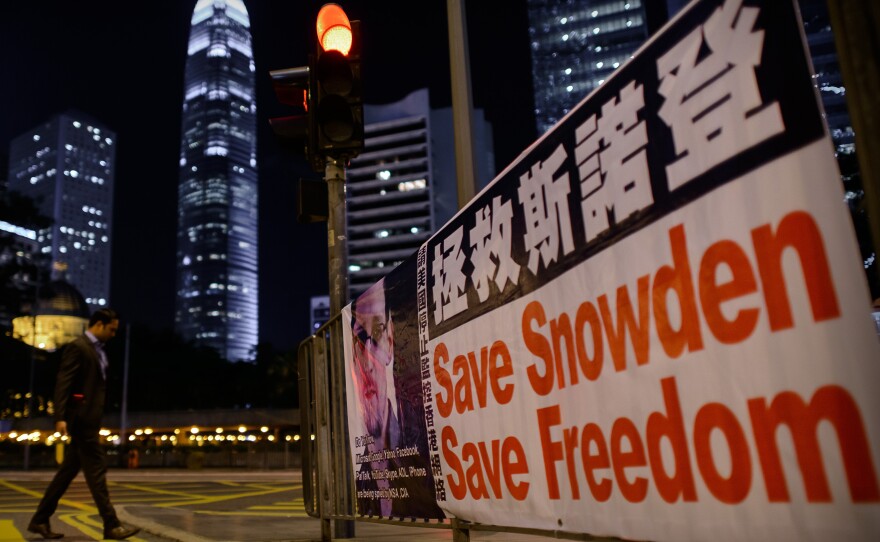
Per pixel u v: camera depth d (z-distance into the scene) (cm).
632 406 198
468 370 299
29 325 6688
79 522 654
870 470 133
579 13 16500
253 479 2217
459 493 306
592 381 217
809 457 145
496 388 276
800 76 147
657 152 190
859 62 140
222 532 543
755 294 158
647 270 192
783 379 151
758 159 157
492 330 280
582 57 16175
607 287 210
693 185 176
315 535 524
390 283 396
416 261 361
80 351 528
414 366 356
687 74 179
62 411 513
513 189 268
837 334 139
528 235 256
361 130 530
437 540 478
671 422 183
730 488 164
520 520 259
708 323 171
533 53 16600
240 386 8456
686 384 178
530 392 252
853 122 141
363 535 529
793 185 148
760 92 157
